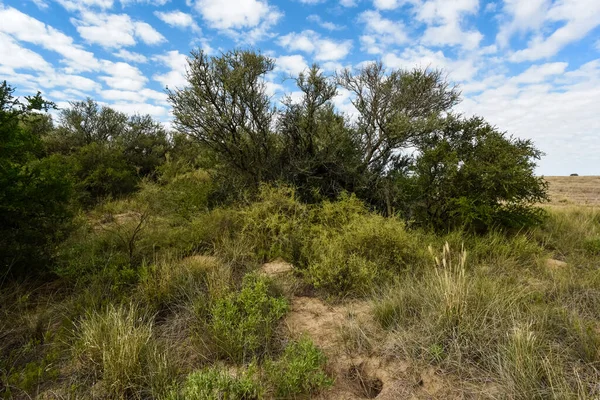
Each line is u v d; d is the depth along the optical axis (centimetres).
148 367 243
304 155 754
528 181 586
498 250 504
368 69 833
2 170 385
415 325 301
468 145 667
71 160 973
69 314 327
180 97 701
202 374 228
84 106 1398
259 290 329
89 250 460
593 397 212
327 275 400
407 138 734
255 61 703
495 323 283
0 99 381
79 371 252
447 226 631
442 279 336
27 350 274
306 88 734
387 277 407
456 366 256
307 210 614
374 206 677
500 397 223
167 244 514
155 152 1371
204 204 718
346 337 301
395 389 241
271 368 243
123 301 335
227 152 750
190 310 328
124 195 1006
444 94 827
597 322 310
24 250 398
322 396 236
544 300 350
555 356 254
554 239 602
